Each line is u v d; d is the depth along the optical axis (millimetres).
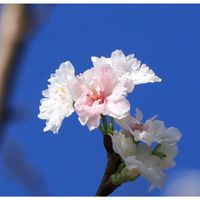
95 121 774
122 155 769
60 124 783
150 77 786
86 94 782
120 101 775
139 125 783
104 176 777
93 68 789
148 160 782
